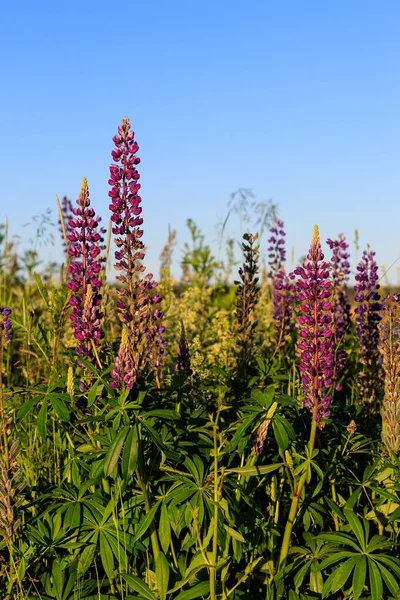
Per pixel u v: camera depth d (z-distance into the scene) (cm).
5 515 115
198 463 117
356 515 117
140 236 133
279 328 201
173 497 114
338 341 175
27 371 170
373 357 172
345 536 115
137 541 118
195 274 312
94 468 118
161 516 115
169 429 123
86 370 132
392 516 117
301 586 120
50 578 120
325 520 128
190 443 120
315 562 116
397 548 122
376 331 173
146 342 151
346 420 139
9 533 115
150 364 153
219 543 110
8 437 117
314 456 120
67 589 116
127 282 133
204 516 114
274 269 240
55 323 155
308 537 119
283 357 195
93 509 120
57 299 154
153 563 121
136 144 134
